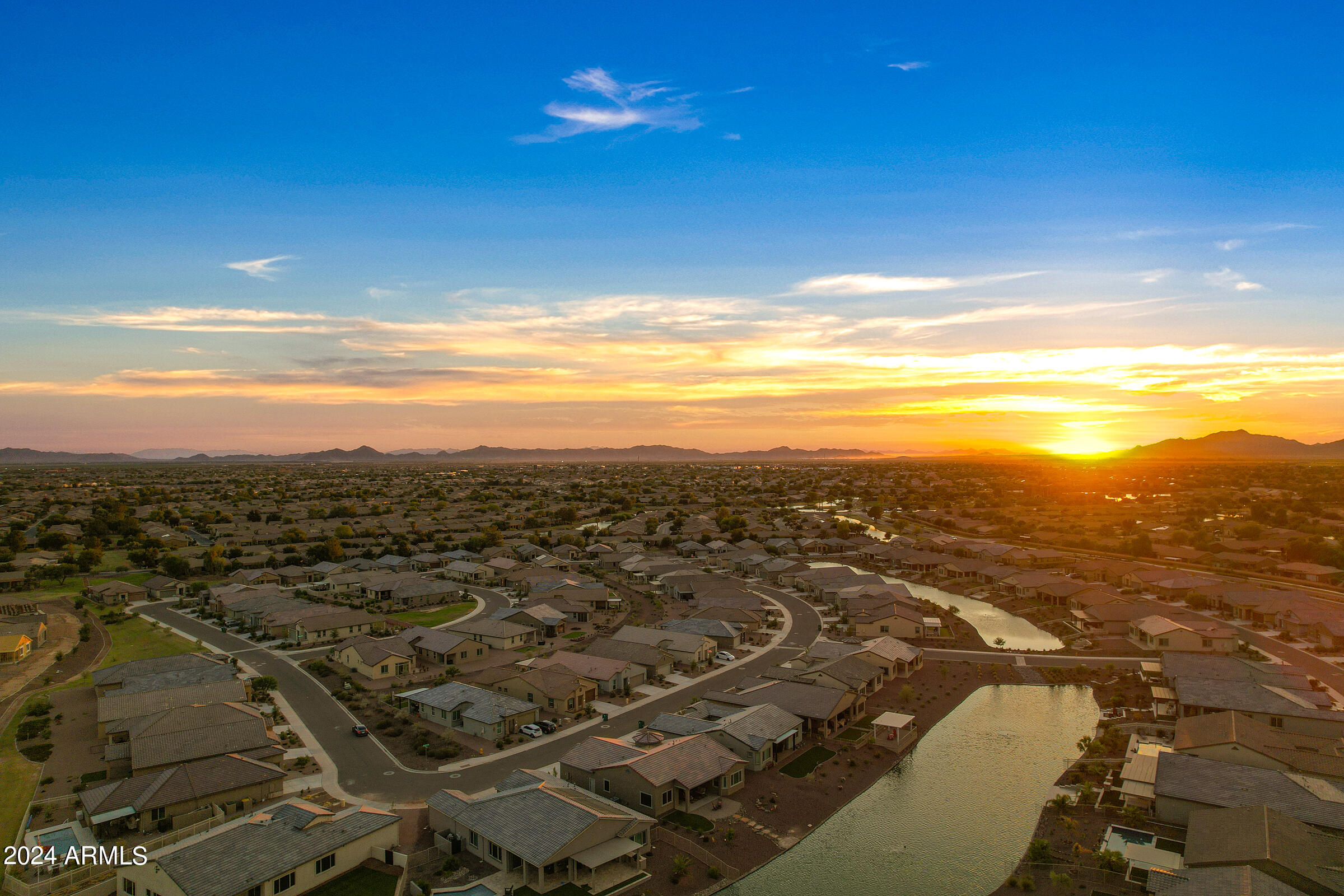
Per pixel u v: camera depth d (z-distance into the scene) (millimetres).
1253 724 69375
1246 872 45562
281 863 47938
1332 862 47281
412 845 55875
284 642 112250
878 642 101562
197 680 86750
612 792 62281
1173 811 58094
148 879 47594
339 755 71938
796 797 64875
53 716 80438
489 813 55438
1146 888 49750
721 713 79812
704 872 53406
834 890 52062
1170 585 137750
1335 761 62969
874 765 71250
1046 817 61000
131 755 65562
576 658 97000
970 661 105062
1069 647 111625
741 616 120812
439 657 103688
